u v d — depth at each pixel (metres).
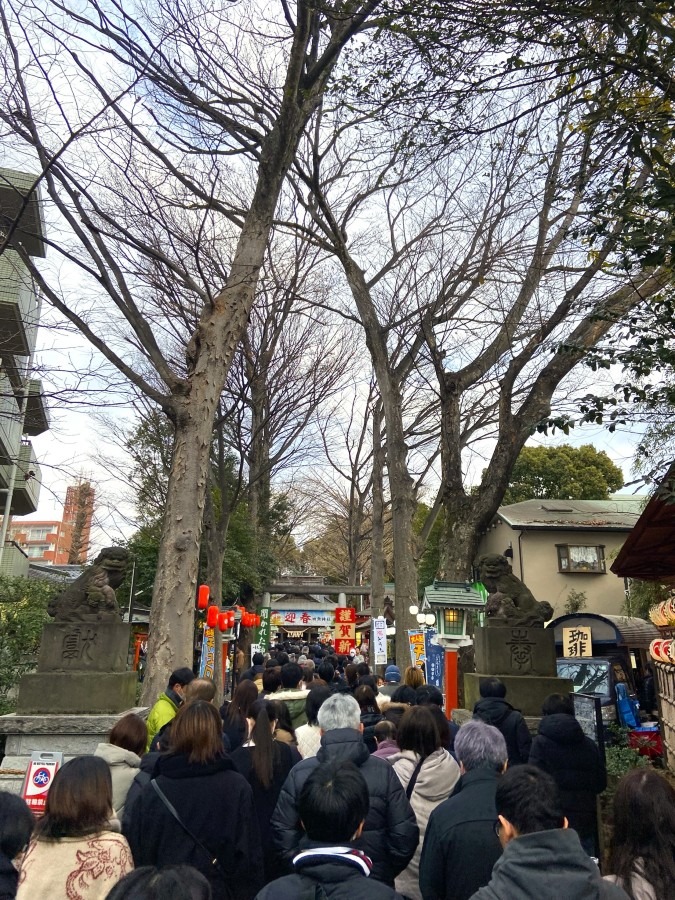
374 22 7.05
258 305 15.16
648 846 2.29
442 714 4.10
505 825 2.32
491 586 8.52
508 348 13.52
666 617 9.55
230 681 18.03
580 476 32.81
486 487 12.52
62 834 2.59
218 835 2.87
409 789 3.73
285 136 9.75
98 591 6.96
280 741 4.02
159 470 19.91
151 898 1.72
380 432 21.55
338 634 25.78
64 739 6.36
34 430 17.97
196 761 3.01
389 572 40.91
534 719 7.52
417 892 3.65
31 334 14.43
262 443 19.09
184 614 8.32
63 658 6.78
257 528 22.69
